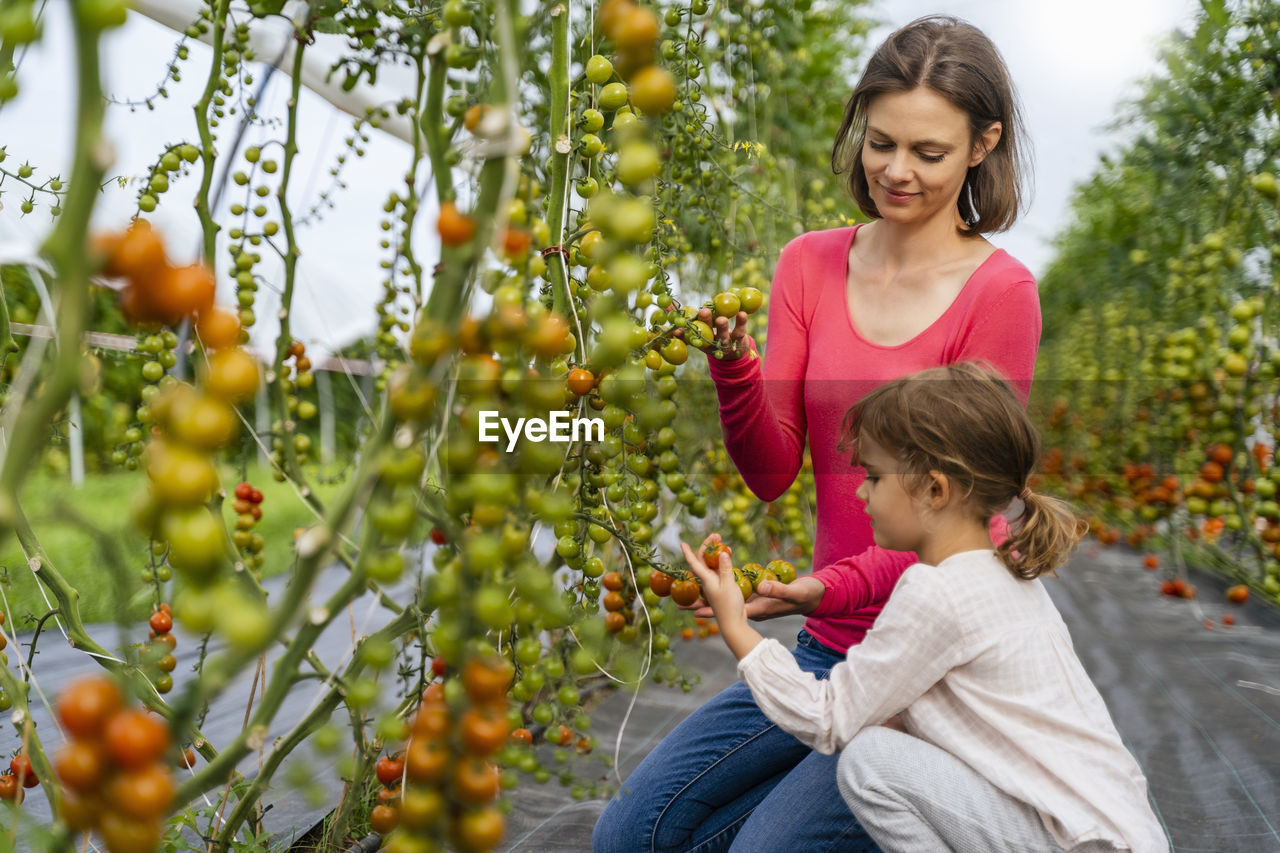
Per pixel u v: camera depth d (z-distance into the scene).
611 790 1.25
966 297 1.52
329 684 0.82
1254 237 3.18
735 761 1.48
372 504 0.69
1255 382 2.88
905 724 1.33
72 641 1.35
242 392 0.57
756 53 3.15
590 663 1.13
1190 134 3.29
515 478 0.81
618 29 0.72
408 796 0.74
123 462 1.58
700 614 1.45
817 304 1.69
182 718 0.58
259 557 1.75
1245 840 2.12
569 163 1.13
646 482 1.36
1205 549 3.40
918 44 1.44
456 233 0.67
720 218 2.60
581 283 1.20
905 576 1.29
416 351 0.66
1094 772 1.20
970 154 1.52
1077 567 6.25
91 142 0.49
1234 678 3.50
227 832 1.32
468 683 0.72
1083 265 6.57
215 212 1.51
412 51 1.33
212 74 1.37
